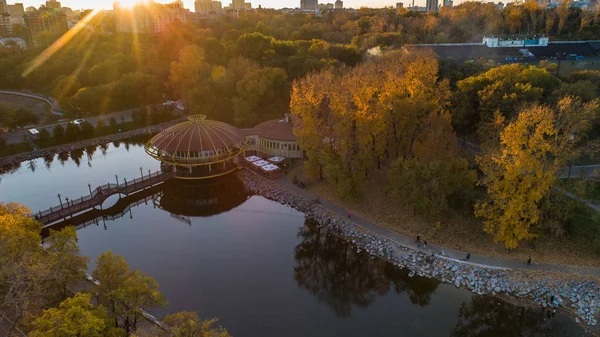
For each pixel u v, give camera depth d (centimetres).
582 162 8844
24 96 19612
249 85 14238
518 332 5838
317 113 9356
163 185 10719
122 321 5303
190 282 6850
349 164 8875
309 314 6172
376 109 8531
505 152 6625
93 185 10925
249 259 7581
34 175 11588
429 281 6888
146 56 19775
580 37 19850
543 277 6588
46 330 3869
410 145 9300
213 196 10256
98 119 15738
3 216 5325
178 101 17412
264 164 10900
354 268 7400
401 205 8600
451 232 7775
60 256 5306
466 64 13450
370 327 5925
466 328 5931
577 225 7250
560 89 9838
